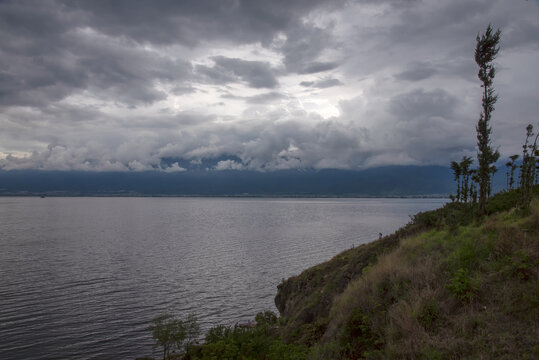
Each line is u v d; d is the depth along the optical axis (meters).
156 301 63.41
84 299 64.62
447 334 7.65
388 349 7.98
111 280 77.31
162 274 82.44
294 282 30.31
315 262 86.69
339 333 10.24
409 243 15.68
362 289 12.23
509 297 8.03
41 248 118.25
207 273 82.94
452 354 6.93
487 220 16.08
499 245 10.56
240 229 174.12
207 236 149.25
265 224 198.50
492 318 7.61
